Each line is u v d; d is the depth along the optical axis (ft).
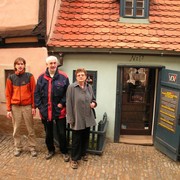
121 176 16.02
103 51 20.17
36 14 19.31
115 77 20.98
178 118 18.01
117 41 20.18
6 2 19.66
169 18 22.41
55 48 20.30
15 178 15.31
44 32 19.15
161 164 17.95
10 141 20.43
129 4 22.04
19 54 20.36
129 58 20.62
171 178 16.08
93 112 16.47
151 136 22.97
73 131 16.17
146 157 19.02
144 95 22.76
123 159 18.43
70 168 16.65
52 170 16.33
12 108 17.07
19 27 19.75
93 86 21.18
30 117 17.38
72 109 15.79
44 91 16.19
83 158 17.78
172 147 18.65
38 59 20.02
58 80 16.20
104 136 19.67
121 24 21.74
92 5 23.25
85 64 20.92
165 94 19.49
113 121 21.59
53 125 18.66
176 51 19.84
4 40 20.47
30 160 17.44
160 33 21.06
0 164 16.80
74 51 20.34
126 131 23.18
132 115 23.08
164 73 19.75
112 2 23.44
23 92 16.75
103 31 21.06
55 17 21.63
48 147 17.62
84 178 15.58
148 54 20.24
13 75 16.72
